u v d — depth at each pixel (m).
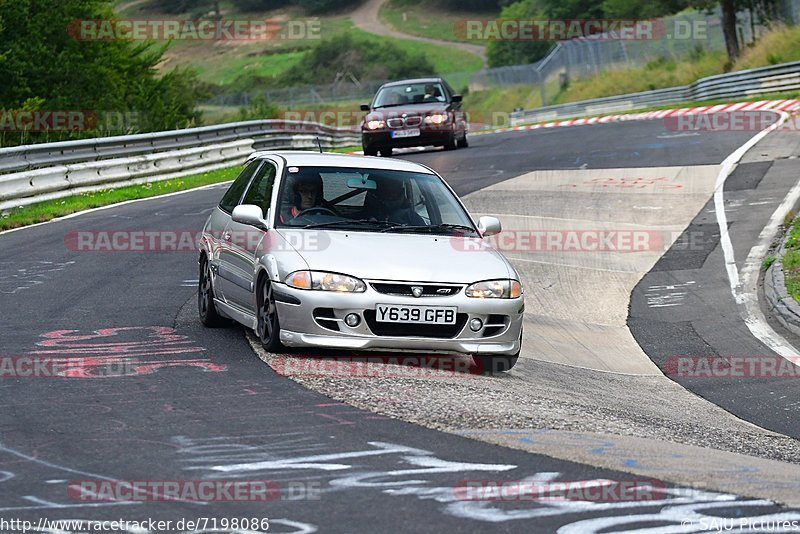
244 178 31.67
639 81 189.38
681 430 22.92
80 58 139.38
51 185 64.62
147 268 42.28
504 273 26.72
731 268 45.72
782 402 28.14
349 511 14.95
